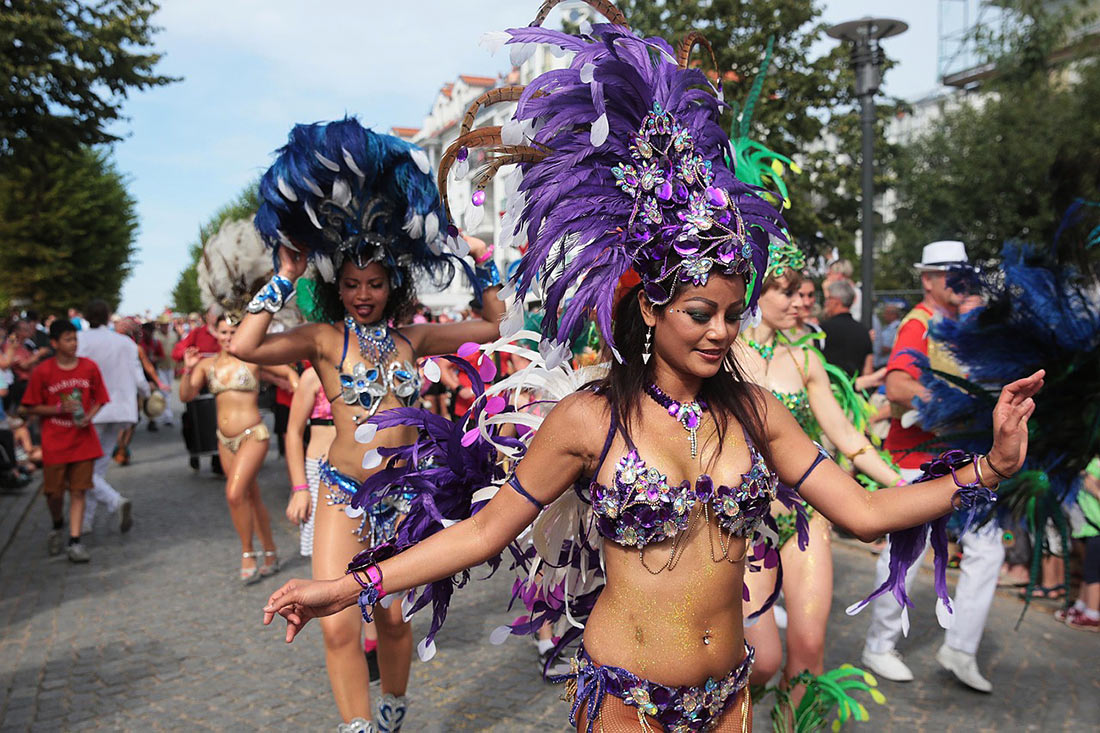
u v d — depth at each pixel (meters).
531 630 2.28
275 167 3.04
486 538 1.86
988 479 1.75
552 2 1.87
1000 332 2.82
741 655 1.90
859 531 1.86
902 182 17.17
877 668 4.14
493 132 1.94
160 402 11.87
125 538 7.54
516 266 1.91
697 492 1.77
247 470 5.92
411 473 2.16
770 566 2.29
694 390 1.84
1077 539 4.76
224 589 5.88
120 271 34.22
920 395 3.69
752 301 1.88
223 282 4.29
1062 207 3.11
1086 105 13.85
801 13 12.58
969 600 3.91
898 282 17.61
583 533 2.11
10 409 11.53
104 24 12.44
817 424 3.39
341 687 2.92
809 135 13.64
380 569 1.81
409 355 3.31
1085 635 4.58
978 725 3.60
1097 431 2.63
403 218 3.17
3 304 28.11
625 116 1.81
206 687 4.15
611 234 1.76
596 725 1.86
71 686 4.20
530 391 2.44
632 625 1.82
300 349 3.17
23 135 12.86
